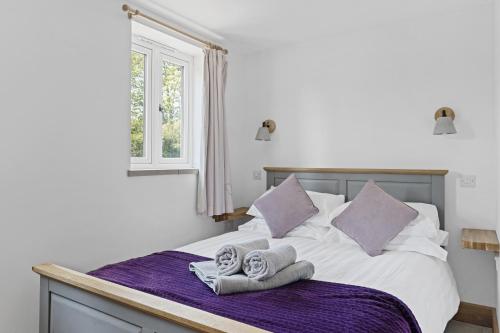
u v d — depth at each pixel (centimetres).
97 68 239
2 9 191
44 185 211
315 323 126
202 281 173
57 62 216
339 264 213
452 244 282
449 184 285
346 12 285
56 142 216
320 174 336
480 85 275
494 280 268
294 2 267
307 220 293
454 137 283
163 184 292
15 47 197
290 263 177
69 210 223
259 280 162
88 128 234
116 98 252
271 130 368
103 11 242
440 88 289
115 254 253
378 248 238
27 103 202
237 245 178
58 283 160
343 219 264
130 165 265
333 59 336
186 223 315
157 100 308
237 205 379
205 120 321
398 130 305
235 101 375
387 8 278
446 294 208
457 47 283
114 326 138
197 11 282
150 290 158
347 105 329
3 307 193
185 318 115
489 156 271
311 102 348
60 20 218
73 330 154
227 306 141
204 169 320
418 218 252
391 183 303
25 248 202
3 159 192
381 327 127
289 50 359
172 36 295
